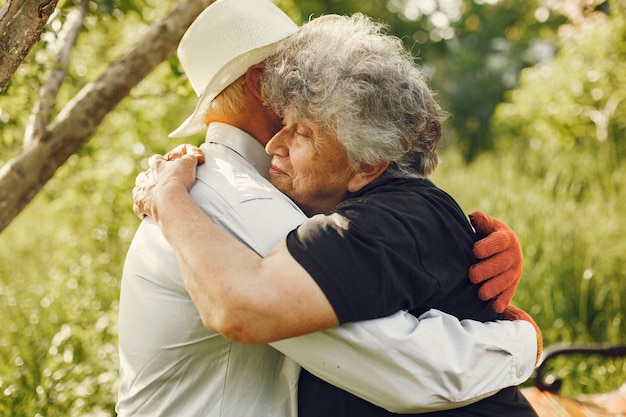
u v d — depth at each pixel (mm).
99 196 3941
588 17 7246
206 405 1478
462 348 1382
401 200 1434
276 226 1419
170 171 1512
